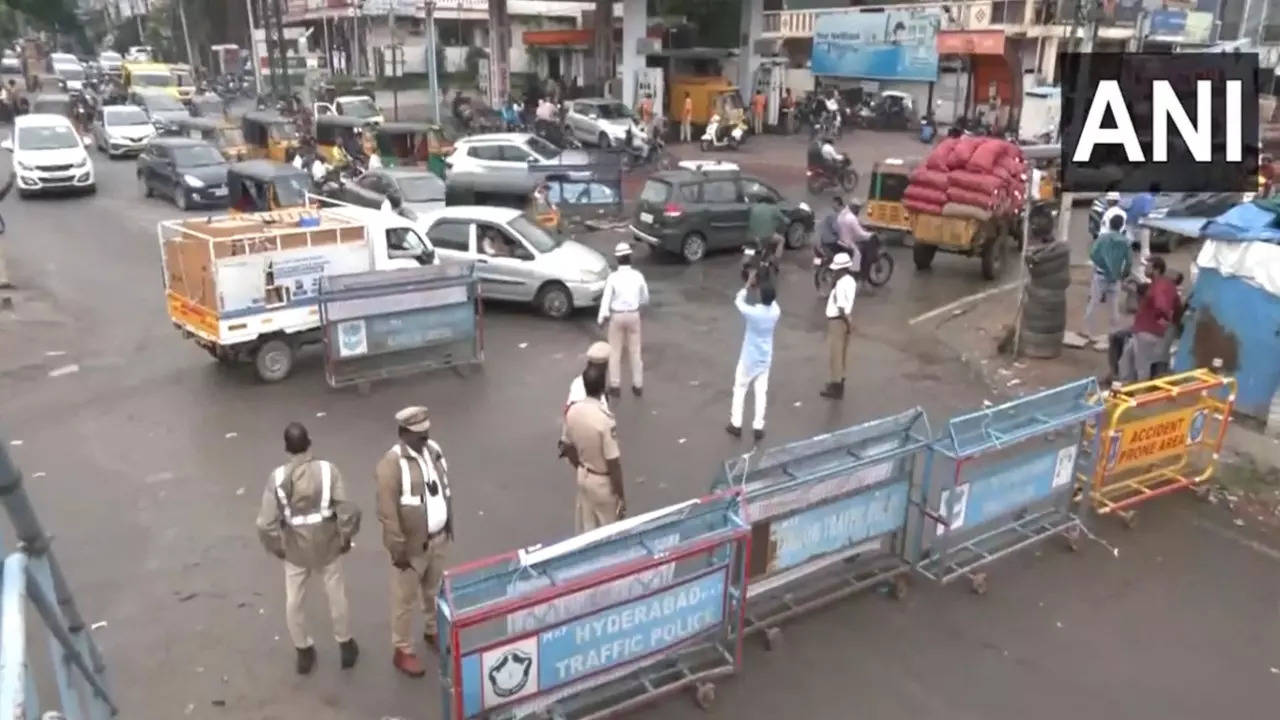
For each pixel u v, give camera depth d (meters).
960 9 37.31
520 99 42.25
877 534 7.12
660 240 18.39
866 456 6.80
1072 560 7.85
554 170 21.66
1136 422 8.30
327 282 10.99
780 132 40.25
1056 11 33.41
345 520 5.91
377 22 54.38
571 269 14.42
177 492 8.67
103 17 105.06
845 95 43.09
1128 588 7.46
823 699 6.11
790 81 45.75
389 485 5.86
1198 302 10.59
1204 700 6.20
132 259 18.08
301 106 39.25
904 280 17.55
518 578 5.33
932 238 17.45
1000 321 14.69
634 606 5.78
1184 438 8.76
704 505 5.90
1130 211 15.33
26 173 24.11
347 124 27.62
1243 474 9.27
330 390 11.33
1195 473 9.25
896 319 14.96
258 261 11.09
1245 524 8.47
